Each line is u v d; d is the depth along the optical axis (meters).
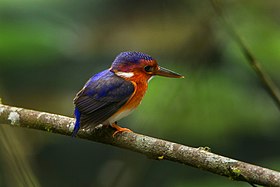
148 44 14.23
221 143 12.51
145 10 14.95
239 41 9.59
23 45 10.83
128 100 8.35
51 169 15.11
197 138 12.18
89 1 14.41
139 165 13.68
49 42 10.99
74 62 14.37
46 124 8.32
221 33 12.25
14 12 11.07
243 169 7.05
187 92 11.87
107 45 14.77
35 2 11.30
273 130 13.75
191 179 13.90
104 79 8.40
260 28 12.10
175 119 11.78
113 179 14.07
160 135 11.95
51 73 14.49
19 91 14.34
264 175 6.96
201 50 12.28
